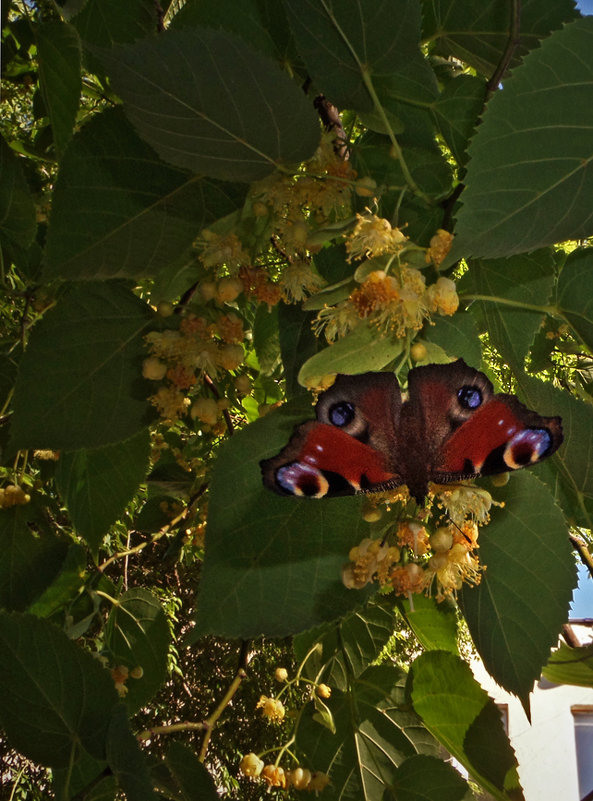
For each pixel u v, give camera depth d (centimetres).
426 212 26
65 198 24
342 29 24
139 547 35
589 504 26
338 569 24
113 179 24
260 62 21
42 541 30
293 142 23
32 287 30
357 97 25
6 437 31
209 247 25
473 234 21
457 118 26
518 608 24
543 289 26
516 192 20
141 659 33
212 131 22
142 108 22
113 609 33
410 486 22
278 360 36
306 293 26
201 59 21
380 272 22
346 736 30
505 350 26
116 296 25
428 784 29
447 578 23
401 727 30
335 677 32
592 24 20
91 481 29
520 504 24
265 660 103
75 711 24
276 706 35
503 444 22
